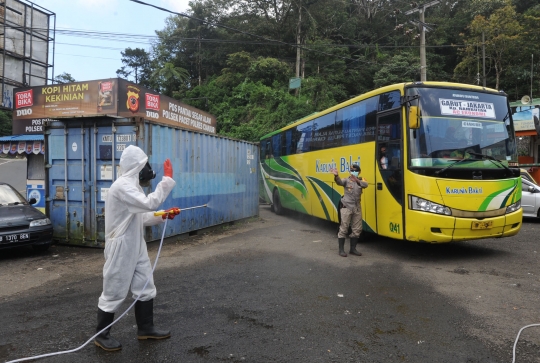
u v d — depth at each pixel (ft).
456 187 22.63
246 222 42.45
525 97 75.15
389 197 25.17
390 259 24.72
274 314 15.44
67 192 29.32
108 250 12.17
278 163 49.60
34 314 15.88
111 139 27.66
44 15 71.15
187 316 15.29
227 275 21.22
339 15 142.61
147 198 11.71
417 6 73.56
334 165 33.12
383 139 25.91
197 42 155.43
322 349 12.38
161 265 23.58
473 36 110.73
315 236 33.40
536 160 69.41
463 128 23.80
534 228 36.68
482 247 28.32
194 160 33.06
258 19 142.41
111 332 13.84
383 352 12.16
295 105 103.35
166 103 56.29
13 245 25.34
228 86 135.64
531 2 120.78
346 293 18.01
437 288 18.70
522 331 13.71
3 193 29.68
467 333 13.58
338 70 129.90
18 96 51.96
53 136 29.76
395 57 119.75
